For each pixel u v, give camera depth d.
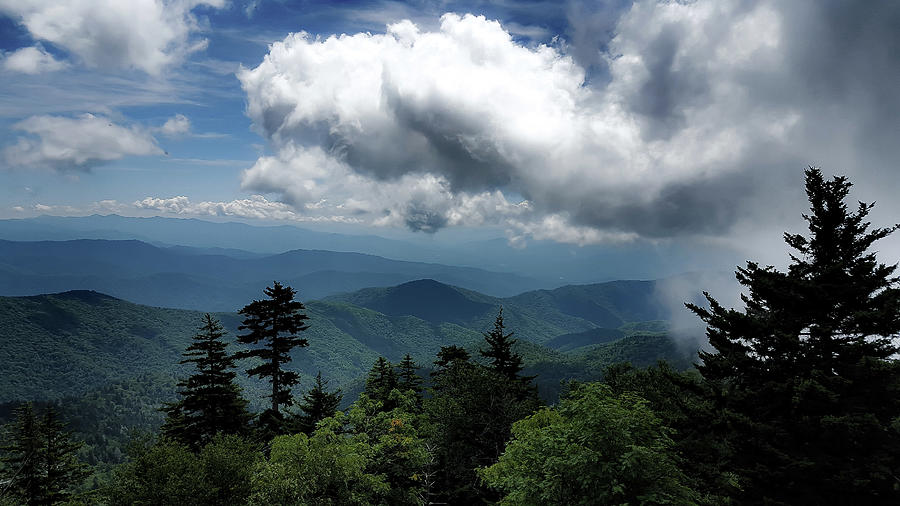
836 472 16.12
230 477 18.78
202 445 33.06
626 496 13.45
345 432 27.14
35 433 34.53
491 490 31.75
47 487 33.69
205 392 34.66
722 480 18.88
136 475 18.80
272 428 36.97
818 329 17.48
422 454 28.17
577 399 15.58
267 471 19.83
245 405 36.59
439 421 37.25
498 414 35.53
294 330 36.69
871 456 15.91
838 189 18.52
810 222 19.14
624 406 16.28
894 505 15.33
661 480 13.96
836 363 17.20
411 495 27.55
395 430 28.08
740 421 17.72
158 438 22.02
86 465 38.28
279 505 19.08
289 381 36.75
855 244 18.31
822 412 16.75
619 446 13.81
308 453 20.72
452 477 33.81
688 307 21.50
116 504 18.03
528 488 14.97
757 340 19.38
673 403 29.81
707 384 20.50
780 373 18.30
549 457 14.50
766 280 18.97
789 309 18.84
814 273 18.92
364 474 22.66
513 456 17.00
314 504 20.06
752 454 17.92
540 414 23.14
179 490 17.42
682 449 20.05
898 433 16.08
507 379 41.03
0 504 25.95
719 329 20.83
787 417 17.69
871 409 16.34
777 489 16.92
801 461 15.85
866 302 17.62
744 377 19.62
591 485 13.51
